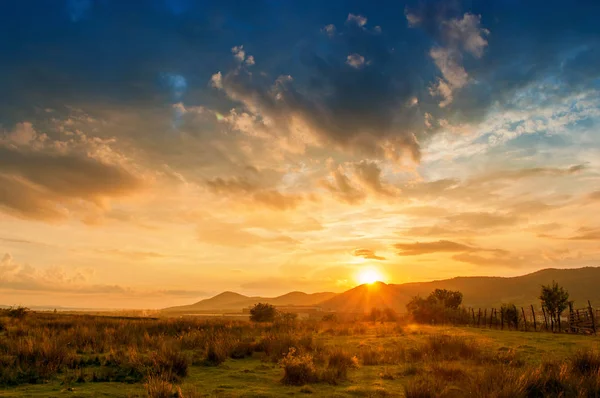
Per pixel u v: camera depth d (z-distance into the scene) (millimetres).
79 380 11422
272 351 17766
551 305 38375
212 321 36594
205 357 16062
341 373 12477
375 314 73562
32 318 37812
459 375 11664
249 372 13586
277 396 10008
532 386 9367
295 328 33719
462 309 54938
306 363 12133
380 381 12008
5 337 19797
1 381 11023
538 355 16641
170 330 27469
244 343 19047
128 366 12898
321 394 10266
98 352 16859
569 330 36906
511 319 41438
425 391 9375
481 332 32344
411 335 28578
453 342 17516
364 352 17156
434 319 53000
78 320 34156
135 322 32938
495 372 10016
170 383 10812
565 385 9422
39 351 13922
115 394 9844
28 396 9570
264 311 59156
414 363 14977
